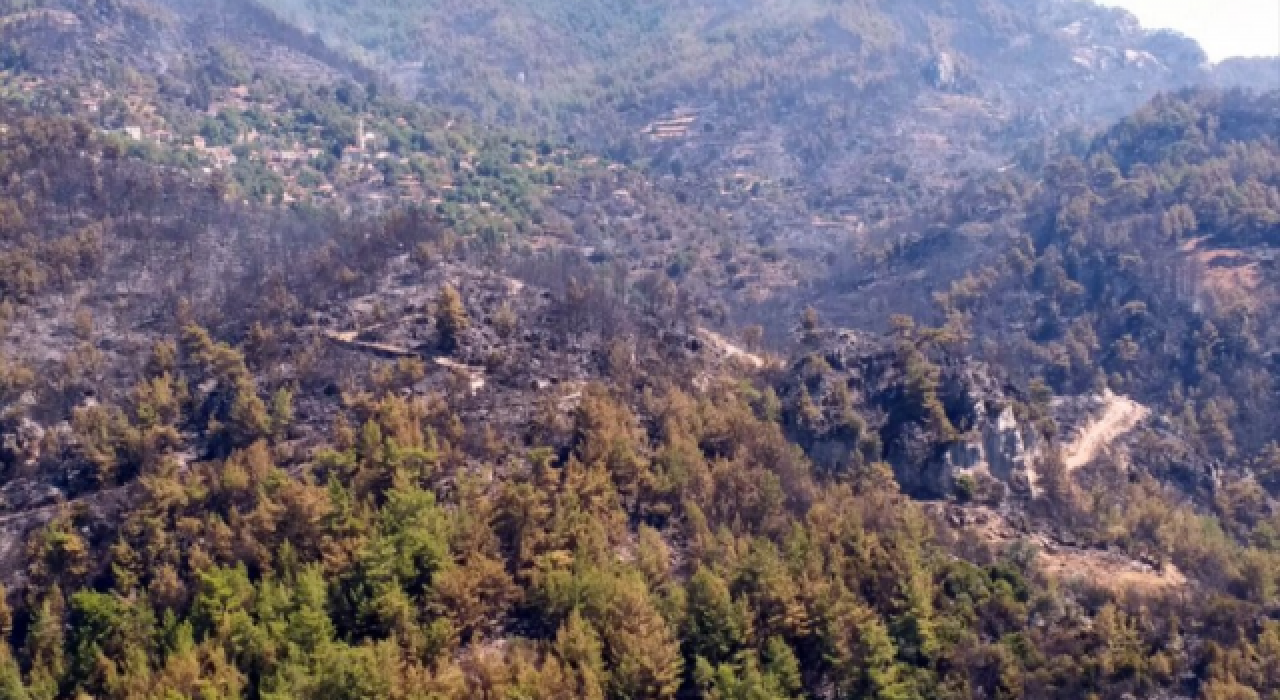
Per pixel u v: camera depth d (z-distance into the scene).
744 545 104.00
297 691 82.69
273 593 92.31
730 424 121.88
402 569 94.56
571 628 90.69
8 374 120.25
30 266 137.38
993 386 139.75
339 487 102.00
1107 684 96.31
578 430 116.31
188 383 123.44
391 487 104.75
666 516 111.12
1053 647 100.06
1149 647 100.31
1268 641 100.38
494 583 95.81
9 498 111.25
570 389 127.31
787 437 131.12
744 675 91.81
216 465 109.94
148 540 100.38
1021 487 132.62
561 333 139.00
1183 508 140.25
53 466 114.62
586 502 106.00
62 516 103.69
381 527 98.19
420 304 141.00
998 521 125.88
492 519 101.94
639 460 112.44
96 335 132.50
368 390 123.19
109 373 126.31
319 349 130.12
